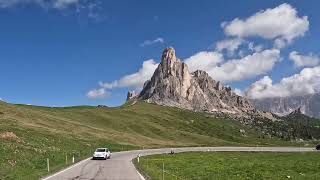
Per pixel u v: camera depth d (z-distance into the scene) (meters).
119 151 98.75
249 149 120.62
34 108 170.38
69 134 110.50
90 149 88.50
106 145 105.38
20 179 32.62
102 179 35.16
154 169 46.81
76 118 176.88
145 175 39.19
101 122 186.62
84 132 128.12
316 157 90.88
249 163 67.44
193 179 39.78
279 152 111.19
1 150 50.78
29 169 42.25
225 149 119.06
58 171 43.12
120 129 184.12
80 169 46.19
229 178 42.09
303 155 99.62
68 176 37.56
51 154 60.38
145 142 142.75
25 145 63.34
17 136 72.19
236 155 97.69
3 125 92.94
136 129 192.88
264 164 65.31
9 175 35.09
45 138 82.75
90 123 173.25
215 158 82.12
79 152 75.12
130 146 114.62
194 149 116.00
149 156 82.75
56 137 91.56
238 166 59.84
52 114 163.75
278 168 57.31
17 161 46.19
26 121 119.94
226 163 66.56
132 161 63.03
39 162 49.78
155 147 119.94
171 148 117.94
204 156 89.31
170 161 68.75
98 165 53.22
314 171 53.81
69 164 53.47
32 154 54.72
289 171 52.94
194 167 56.44
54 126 125.12
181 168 54.25
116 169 46.84
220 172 49.38
